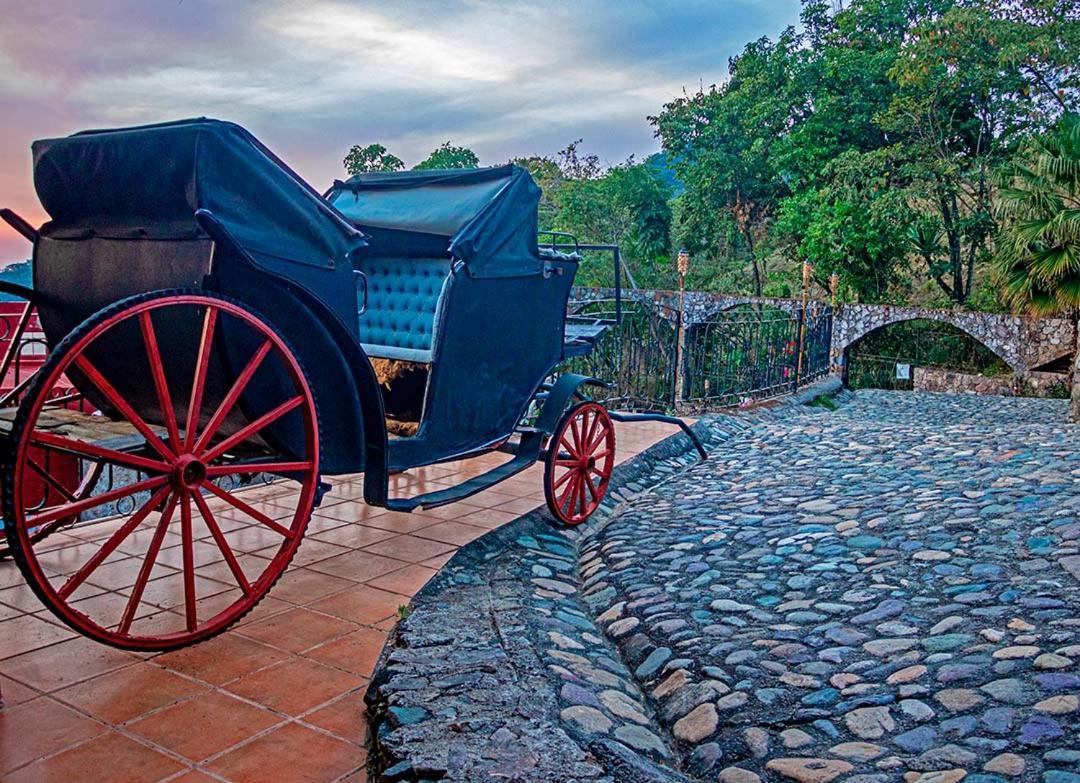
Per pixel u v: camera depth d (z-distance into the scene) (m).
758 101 30.80
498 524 5.61
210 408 3.54
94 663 3.38
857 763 2.65
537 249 5.42
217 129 3.17
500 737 2.77
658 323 12.12
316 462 3.58
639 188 35.56
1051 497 5.07
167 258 3.34
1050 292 17.78
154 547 3.16
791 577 4.44
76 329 2.79
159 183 3.26
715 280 34.12
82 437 3.34
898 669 3.20
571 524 5.88
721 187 32.06
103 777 2.61
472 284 4.74
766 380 14.58
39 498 5.11
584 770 2.60
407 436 4.81
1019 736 2.62
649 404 11.83
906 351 26.00
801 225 27.95
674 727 3.11
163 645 3.20
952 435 8.56
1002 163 24.00
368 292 5.85
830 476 6.97
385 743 2.73
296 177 3.54
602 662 3.68
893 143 28.58
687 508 6.29
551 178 41.34
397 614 4.01
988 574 4.02
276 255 3.40
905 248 26.91
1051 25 23.67
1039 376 22.12
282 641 3.67
